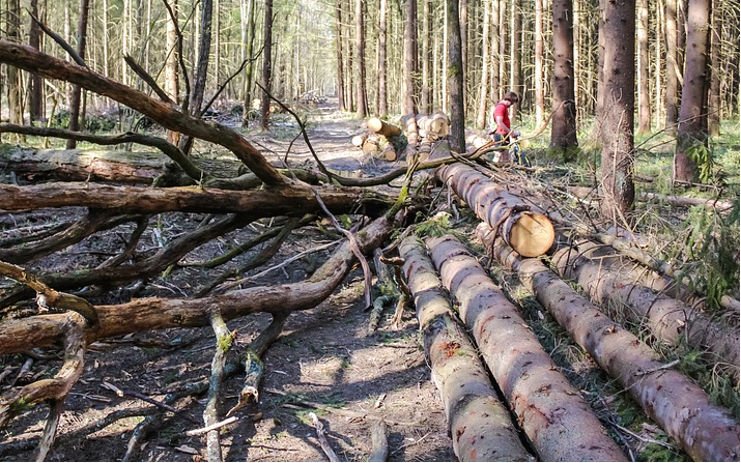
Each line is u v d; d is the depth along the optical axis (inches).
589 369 146.9
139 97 153.9
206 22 279.0
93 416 134.2
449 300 182.2
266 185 212.5
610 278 168.1
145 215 190.9
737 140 509.0
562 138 466.9
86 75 141.2
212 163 272.4
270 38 771.4
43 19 628.4
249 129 791.1
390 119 954.7
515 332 139.9
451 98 397.1
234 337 144.3
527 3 978.1
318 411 139.1
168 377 153.9
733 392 109.3
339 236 253.3
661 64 941.8
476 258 221.8
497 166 275.4
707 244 136.3
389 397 145.7
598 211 209.8
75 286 174.6
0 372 151.3
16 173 263.6
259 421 134.6
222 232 209.3
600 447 98.3
